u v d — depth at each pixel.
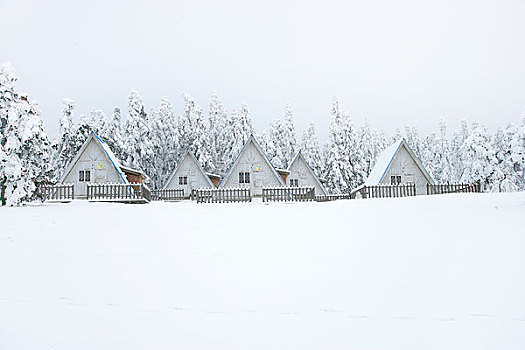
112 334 7.92
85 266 11.67
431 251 11.48
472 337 7.40
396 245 12.36
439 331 7.65
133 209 23.91
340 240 13.49
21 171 29.22
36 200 33.97
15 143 29.22
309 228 15.73
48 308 8.99
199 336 7.82
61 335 7.90
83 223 18.45
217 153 68.56
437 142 80.00
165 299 9.41
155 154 63.47
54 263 11.97
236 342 7.60
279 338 7.70
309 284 10.01
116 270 11.30
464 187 33.06
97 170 40.97
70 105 54.16
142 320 8.45
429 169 78.31
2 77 29.75
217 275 10.80
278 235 14.74
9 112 29.23
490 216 15.23
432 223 14.77
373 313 8.45
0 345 7.59
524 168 21.91
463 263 10.39
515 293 8.70
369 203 23.00
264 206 24.28
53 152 53.19
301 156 52.41
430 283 9.51
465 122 75.94
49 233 16.16
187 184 51.72
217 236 14.90
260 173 45.50
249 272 10.96
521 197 21.66
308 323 8.20
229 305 9.07
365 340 7.52
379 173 43.19
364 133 82.75
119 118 62.84
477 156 47.47
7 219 19.98
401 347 7.26
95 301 9.33
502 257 10.49
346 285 9.82
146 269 11.35
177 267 11.48
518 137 21.17
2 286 10.20
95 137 41.12
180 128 66.25
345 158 60.66
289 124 69.50
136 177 49.44
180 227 16.86
